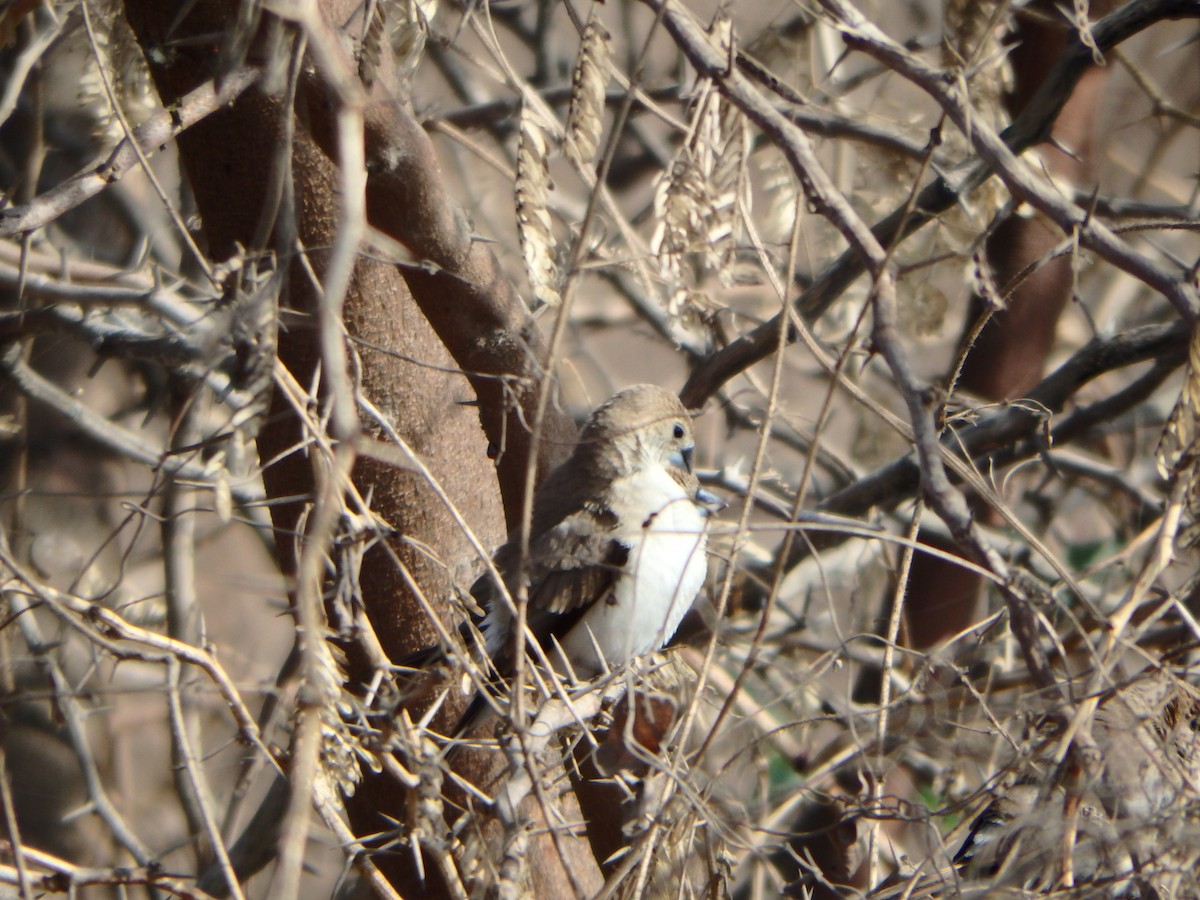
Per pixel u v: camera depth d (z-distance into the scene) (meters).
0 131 17.16
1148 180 16.16
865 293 14.41
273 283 7.19
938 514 6.23
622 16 17.44
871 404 7.79
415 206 9.59
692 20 7.60
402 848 9.52
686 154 8.20
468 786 8.23
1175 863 7.16
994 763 8.20
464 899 8.06
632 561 10.97
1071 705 6.76
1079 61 10.61
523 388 9.70
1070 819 7.03
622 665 9.55
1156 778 7.40
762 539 18.36
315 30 6.57
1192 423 6.71
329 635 8.13
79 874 7.89
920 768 11.64
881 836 10.23
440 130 11.06
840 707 9.19
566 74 20.03
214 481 9.02
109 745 16.19
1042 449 11.84
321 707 6.49
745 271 9.74
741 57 9.45
